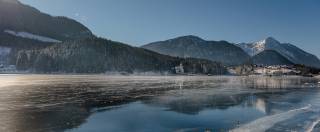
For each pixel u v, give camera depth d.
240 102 51.75
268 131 28.50
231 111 41.53
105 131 29.69
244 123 32.47
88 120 34.88
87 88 77.62
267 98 58.44
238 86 96.31
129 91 71.44
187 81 129.00
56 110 41.44
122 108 44.22
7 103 47.47
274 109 43.06
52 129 30.34
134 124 32.88
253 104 49.00
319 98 58.69
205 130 29.62
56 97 56.03
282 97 60.50
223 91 74.62
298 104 48.84
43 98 54.22
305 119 33.88
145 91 72.25
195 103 50.22
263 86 98.06
